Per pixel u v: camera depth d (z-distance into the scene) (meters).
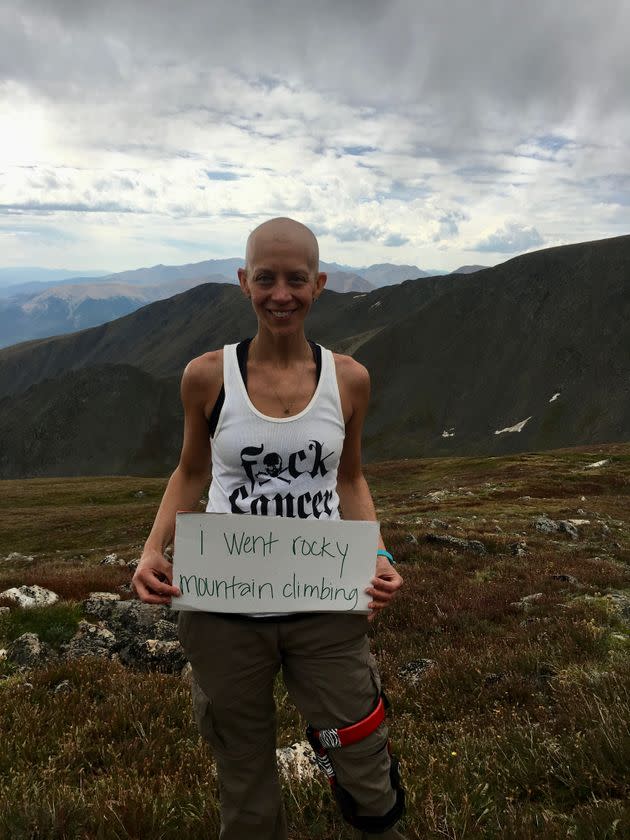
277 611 2.50
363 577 2.57
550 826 3.35
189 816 3.47
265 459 2.46
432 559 16.16
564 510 36.91
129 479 117.44
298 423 2.44
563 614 9.38
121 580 12.18
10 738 4.86
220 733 2.63
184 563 2.52
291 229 2.39
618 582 12.34
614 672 5.82
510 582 13.01
